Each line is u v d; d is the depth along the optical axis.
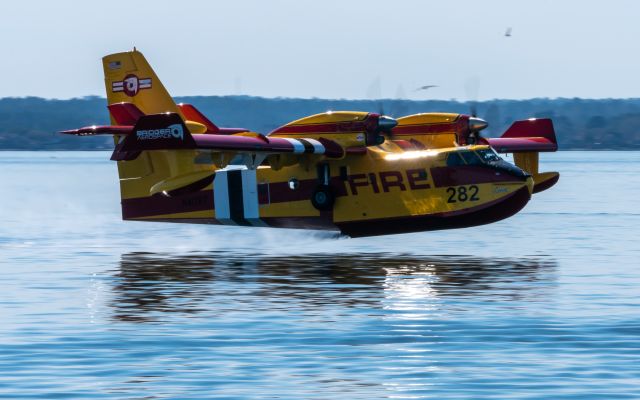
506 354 60.28
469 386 53.75
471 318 71.00
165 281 89.62
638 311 72.88
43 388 53.22
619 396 51.59
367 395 52.44
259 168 116.25
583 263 101.38
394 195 109.81
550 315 71.69
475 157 107.69
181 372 56.53
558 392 52.38
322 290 84.06
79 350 61.38
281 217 115.31
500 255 109.56
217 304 77.06
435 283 87.75
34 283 88.19
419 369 57.16
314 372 56.59
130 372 56.41
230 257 108.81
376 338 64.75
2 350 61.19
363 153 110.50
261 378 55.38
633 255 108.44
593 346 61.97
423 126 115.38
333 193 112.62
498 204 106.12
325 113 111.44
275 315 72.38
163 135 99.56
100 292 83.00
